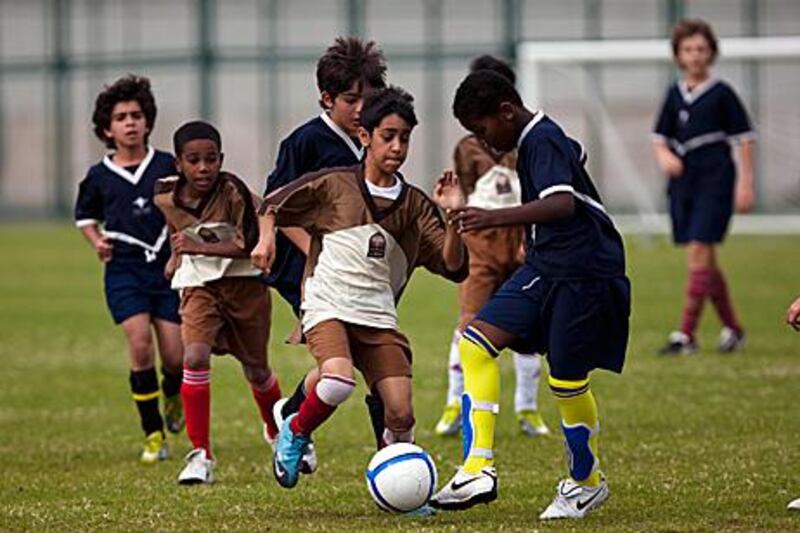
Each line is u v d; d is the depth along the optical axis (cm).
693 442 3266
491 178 3488
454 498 2388
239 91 12100
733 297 6506
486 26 11681
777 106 10412
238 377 4541
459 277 2481
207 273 2972
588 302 2377
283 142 2781
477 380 2423
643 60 8569
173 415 3397
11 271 8306
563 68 9500
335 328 2467
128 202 3262
